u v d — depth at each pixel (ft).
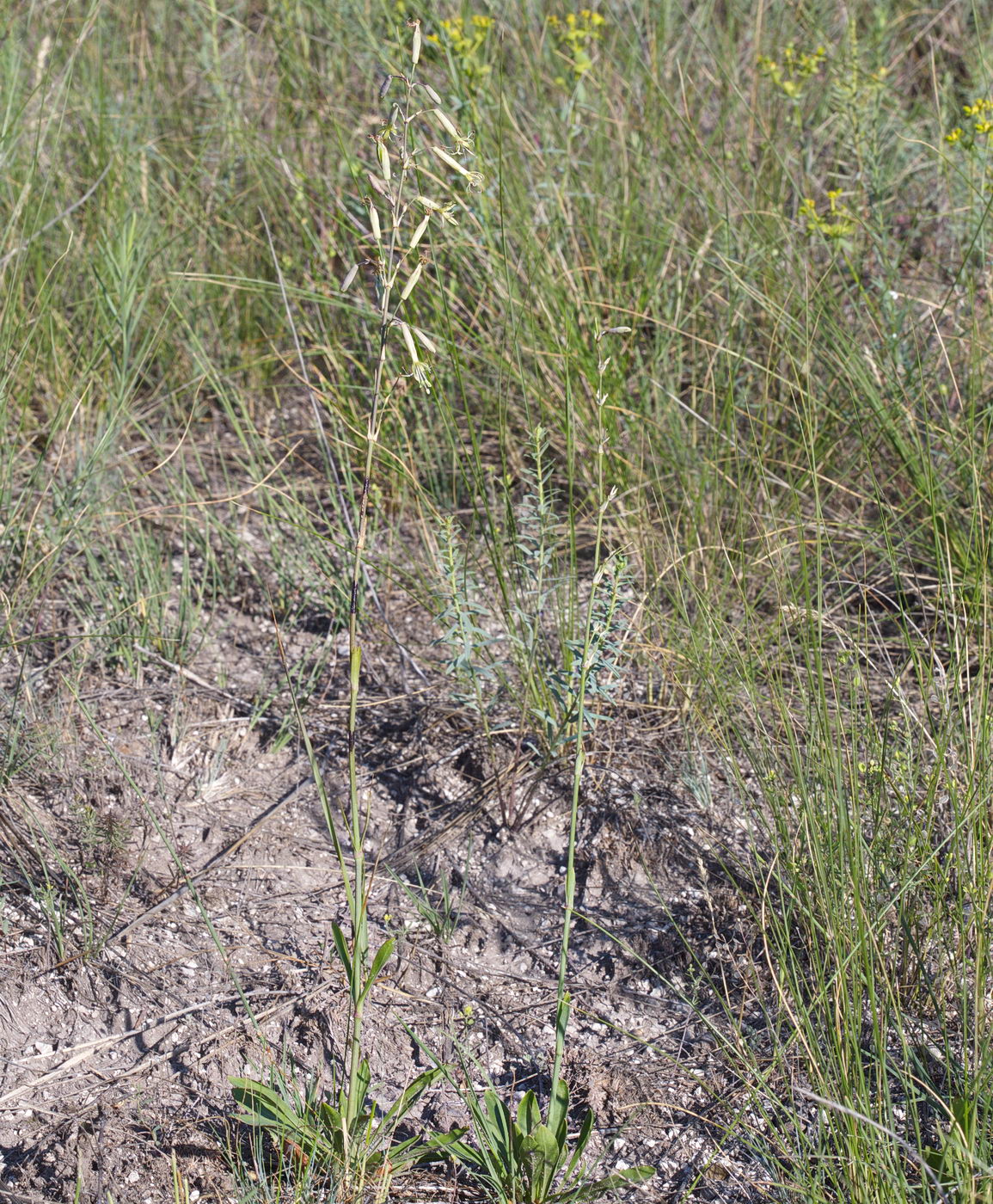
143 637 9.02
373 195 10.99
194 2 14.83
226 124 13.51
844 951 6.33
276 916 7.34
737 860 7.68
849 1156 5.55
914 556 9.74
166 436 11.66
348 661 9.34
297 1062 6.52
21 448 10.54
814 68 12.92
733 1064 6.35
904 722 8.16
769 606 9.55
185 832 7.85
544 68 14.07
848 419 10.39
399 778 8.36
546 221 11.65
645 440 10.60
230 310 12.64
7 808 7.66
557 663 8.91
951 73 14.78
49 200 12.44
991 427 9.93
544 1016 6.88
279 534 10.44
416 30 4.64
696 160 12.69
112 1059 6.49
